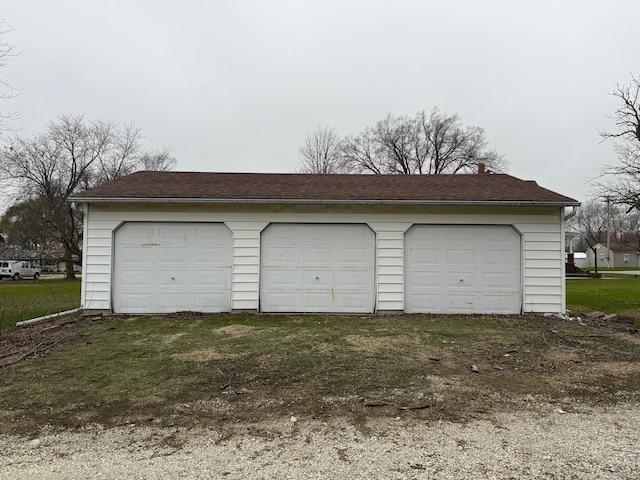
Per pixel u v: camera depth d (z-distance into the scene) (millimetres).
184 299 9914
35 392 4539
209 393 4496
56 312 11000
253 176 12031
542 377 5059
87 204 9797
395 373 5191
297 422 3738
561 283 9859
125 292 9836
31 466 2963
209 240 9977
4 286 24641
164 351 6297
